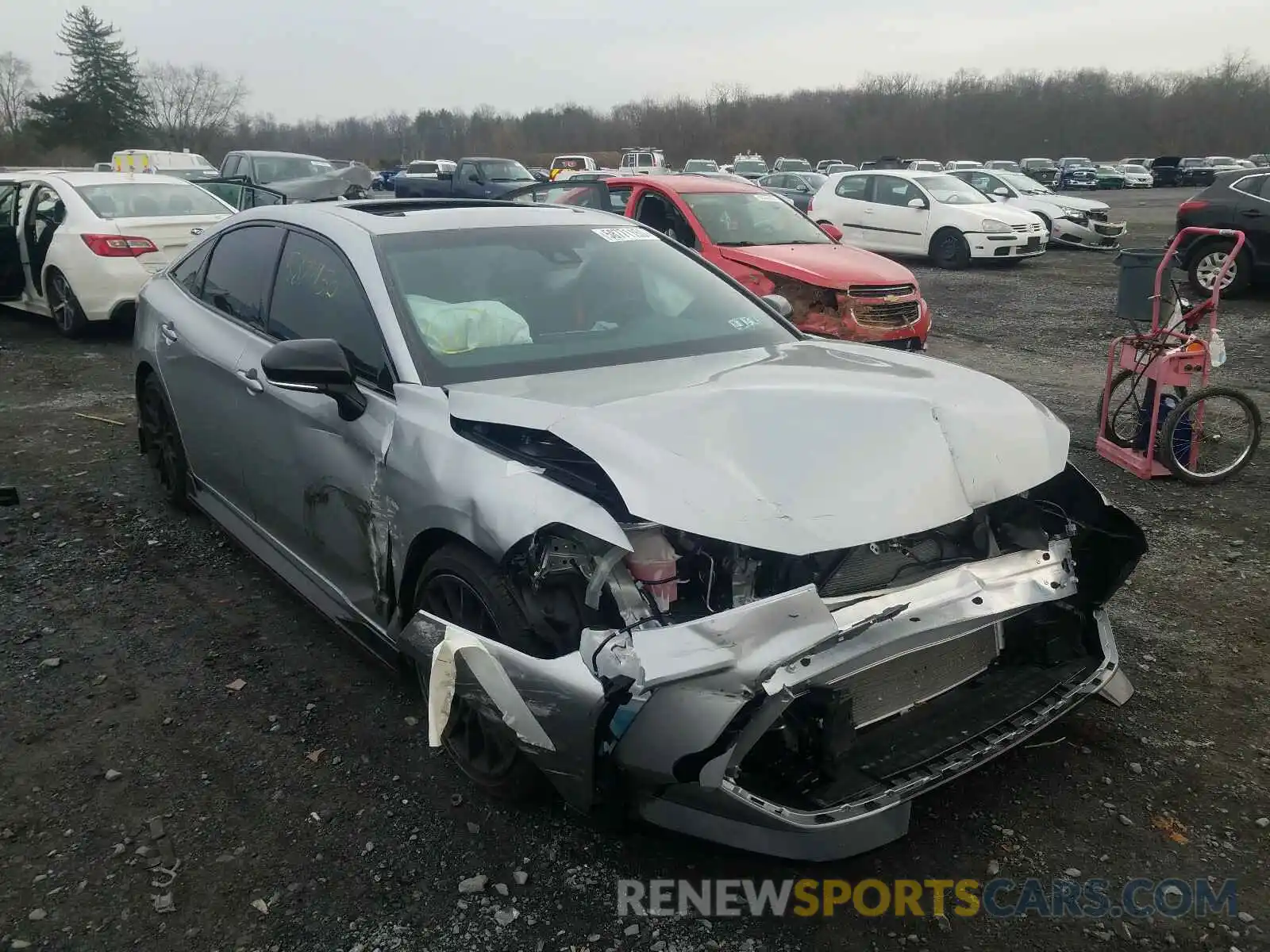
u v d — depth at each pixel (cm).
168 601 412
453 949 234
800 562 242
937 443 264
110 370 840
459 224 375
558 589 252
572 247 385
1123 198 3884
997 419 284
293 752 309
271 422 364
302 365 298
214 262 451
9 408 711
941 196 1678
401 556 294
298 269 380
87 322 931
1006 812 284
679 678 215
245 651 371
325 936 237
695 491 236
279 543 386
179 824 275
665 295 378
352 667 360
